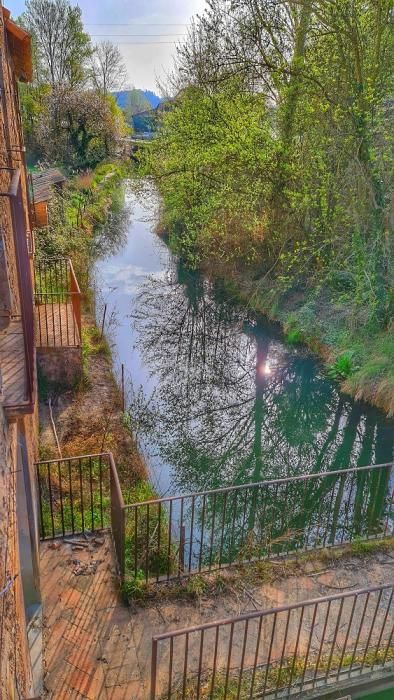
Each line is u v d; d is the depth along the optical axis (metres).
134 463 7.83
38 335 9.39
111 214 27.27
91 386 9.88
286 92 11.69
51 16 35.03
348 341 11.61
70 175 27.91
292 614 4.72
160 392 11.52
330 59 10.68
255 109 13.02
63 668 4.10
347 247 11.46
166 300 16.84
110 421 8.78
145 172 17.31
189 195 15.84
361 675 4.04
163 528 6.36
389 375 10.05
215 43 13.31
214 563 5.53
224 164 13.28
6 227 4.14
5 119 5.02
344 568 5.28
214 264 17.58
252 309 15.16
